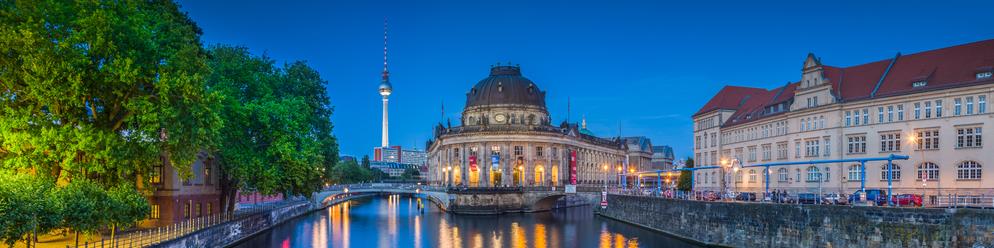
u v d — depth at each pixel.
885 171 76.38
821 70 86.12
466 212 124.25
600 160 176.38
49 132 40.97
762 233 58.62
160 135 47.41
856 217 50.25
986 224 43.62
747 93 115.06
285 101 67.69
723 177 107.31
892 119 76.62
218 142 54.34
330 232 86.19
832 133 82.75
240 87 67.69
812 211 53.59
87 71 42.53
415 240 78.69
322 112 86.88
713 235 66.06
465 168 144.50
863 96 80.38
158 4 53.47
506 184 141.50
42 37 39.88
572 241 75.38
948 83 72.31
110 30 42.03
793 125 89.38
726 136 108.44
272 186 66.81
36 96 41.03
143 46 44.28
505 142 142.75
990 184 67.12
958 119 70.31
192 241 53.66
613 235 79.44
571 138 154.38
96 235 50.53
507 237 80.88
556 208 139.50
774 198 66.44
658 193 92.38
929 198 66.94
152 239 48.91
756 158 98.31
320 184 88.94
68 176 46.06
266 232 82.31
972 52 74.25
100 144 42.91
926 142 73.06
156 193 60.06
